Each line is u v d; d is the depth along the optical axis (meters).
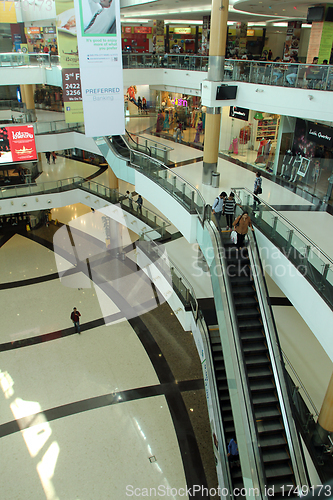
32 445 11.57
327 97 11.89
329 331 7.96
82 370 14.56
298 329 13.12
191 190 11.70
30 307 18.11
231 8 19.11
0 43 22.95
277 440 8.41
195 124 22.91
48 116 24.84
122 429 12.19
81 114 10.40
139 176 15.20
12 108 22.67
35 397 13.33
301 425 9.27
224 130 20.91
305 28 23.19
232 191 12.82
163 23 26.30
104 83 6.89
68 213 26.28
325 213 13.76
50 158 27.77
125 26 29.69
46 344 15.83
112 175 21.30
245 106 14.29
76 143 21.05
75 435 11.94
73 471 10.82
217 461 9.92
